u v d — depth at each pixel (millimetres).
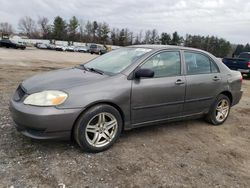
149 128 5074
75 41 98062
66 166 3490
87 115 3725
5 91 7191
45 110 3490
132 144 4309
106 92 3867
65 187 3072
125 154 3945
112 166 3584
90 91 3770
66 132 3662
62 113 3551
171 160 3895
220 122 5660
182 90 4754
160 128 5141
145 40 98250
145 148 4203
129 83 4109
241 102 8172
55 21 95938
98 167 3529
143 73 4082
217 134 5117
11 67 14336
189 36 80188
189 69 4977
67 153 3824
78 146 4051
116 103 3977
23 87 3977
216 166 3846
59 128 3584
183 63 4895
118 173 3434
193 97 4984
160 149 4219
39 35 104750
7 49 40906
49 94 3590
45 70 14234
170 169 3643
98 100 3789
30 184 3074
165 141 4551
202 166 3807
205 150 4348
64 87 3725
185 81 4793
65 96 3617
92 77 4062
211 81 5258
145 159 3850
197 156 4102
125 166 3611
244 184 3455
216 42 72688
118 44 98688
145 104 4305
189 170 3662
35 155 3699
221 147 4527
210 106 5402
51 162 3557
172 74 4684
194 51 5168
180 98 4766
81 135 3732
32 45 69875
